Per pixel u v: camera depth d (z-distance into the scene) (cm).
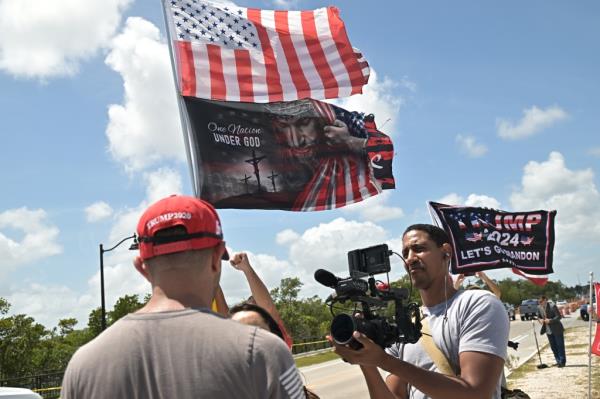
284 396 190
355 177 672
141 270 227
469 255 837
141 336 195
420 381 287
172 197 218
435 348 334
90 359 197
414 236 351
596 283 1235
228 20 684
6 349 2819
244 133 638
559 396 1147
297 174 648
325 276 297
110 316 3253
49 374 2373
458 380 298
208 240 211
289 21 702
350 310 304
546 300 1664
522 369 1641
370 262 304
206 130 629
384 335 292
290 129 653
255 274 375
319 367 2616
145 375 190
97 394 192
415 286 350
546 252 851
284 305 5081
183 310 200
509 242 843
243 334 194
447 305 339
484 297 326
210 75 663
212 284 216
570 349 2222
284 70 691
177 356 190
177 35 663
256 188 631
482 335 315
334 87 700
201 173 618
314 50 701
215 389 186
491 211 849
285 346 198
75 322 3853
